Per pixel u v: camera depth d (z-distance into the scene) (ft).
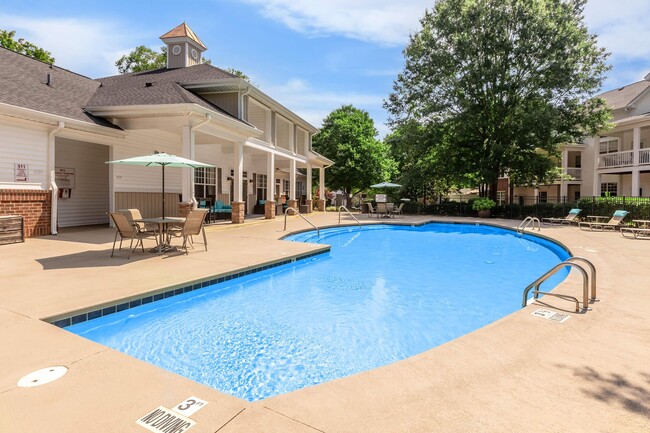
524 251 37.78
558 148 79.10
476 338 12.23
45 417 7.60
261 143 55.83
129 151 43.29
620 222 48.32
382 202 73.51
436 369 10.03
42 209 34.17
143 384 9.04
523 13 69.41
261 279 24.81
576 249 31.58
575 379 9.50
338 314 18.12
